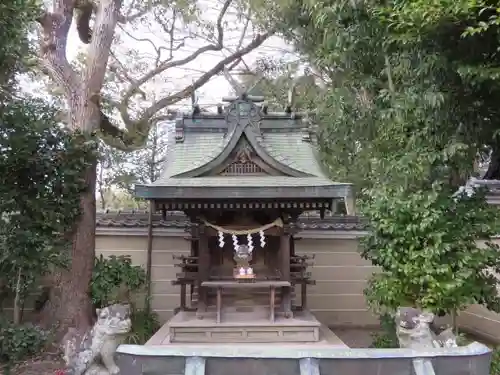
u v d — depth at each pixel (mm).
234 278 6957
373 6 6137
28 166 6309
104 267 8250
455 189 6340
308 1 8727
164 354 2598
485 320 8977
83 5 9773
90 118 8609
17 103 6305
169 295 9961
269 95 13234
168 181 6652
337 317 10203
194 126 7836
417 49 5574
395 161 5945
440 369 2582
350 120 9039
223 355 2574
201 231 6852
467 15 4680
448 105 5543
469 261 5590
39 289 8938
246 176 7004
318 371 2494
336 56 7883
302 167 7160
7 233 6219
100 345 4953
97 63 8680
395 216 5723
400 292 5703
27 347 6559
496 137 5801
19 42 5641
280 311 7109
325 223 10266
